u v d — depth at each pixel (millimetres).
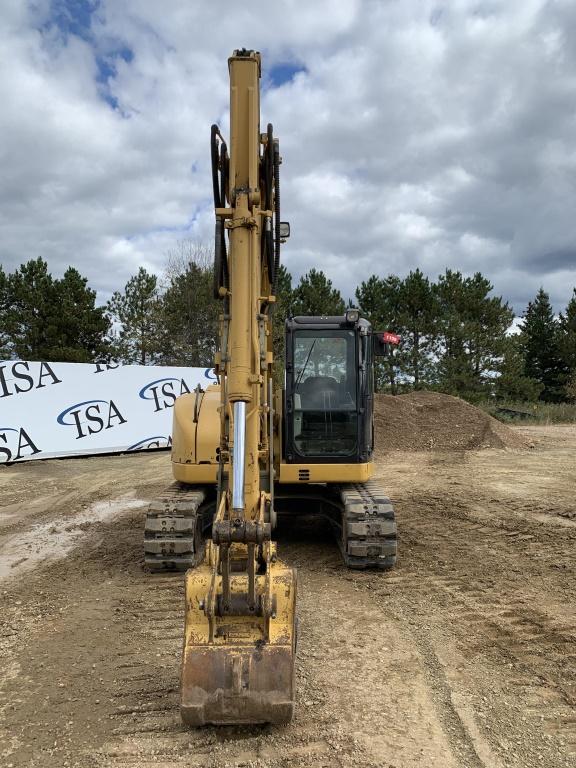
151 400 20656
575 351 46062
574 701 4328
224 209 4621
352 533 6898
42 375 18250
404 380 33469
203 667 3816
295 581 4133
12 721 4168
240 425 4203
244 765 3645
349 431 7395
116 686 4625
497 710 4219
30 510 11711
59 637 5574
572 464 15539
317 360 7477
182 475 7445
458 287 33500
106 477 15383
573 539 8484
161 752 3787
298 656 5062
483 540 8562
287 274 32906
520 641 5316
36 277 33094
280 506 8422
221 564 3883
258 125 4801
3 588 7062
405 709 4230
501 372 33375
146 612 6129
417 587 6676
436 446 18828
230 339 4445
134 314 36219
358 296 34125
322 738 3893
